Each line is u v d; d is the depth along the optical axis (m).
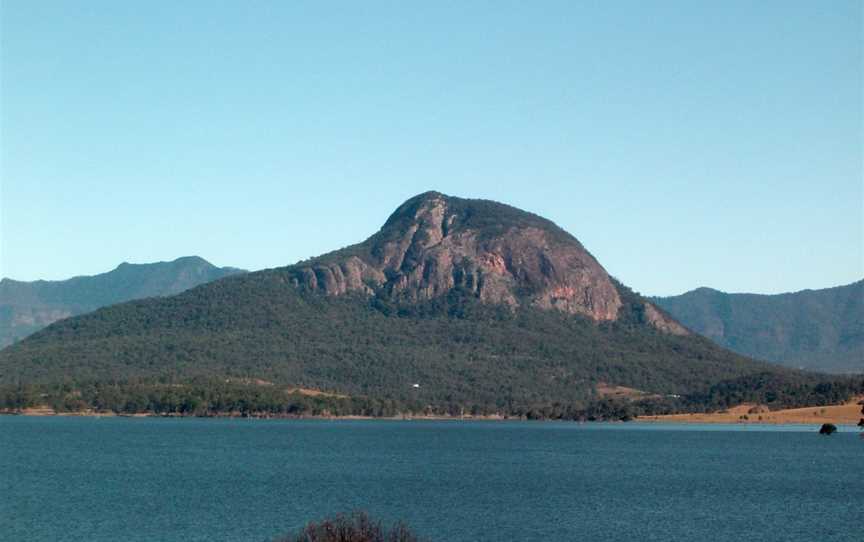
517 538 95.81
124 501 118.81
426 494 129.38
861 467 184.88
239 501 119.38
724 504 123.50
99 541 91.25
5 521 102.50
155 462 179.50
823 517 112.25
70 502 117.69
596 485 146.12
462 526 102.19
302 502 118.88
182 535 94.38
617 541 95.12
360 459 192.75
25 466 167.62
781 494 136.12
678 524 105.75
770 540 96.44
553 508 117.12
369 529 67.81
